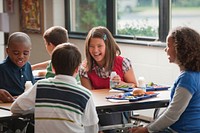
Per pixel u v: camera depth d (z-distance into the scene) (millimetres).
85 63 3469
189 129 2645
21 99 2467
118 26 5430
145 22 5035
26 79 3191
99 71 3436
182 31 2707
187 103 2604
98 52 3361
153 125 2674
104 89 3342
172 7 4660
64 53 2432
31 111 2533
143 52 4906
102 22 5664
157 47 4699
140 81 3260
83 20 5992
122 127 3254
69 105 2383
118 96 2961
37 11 6391
